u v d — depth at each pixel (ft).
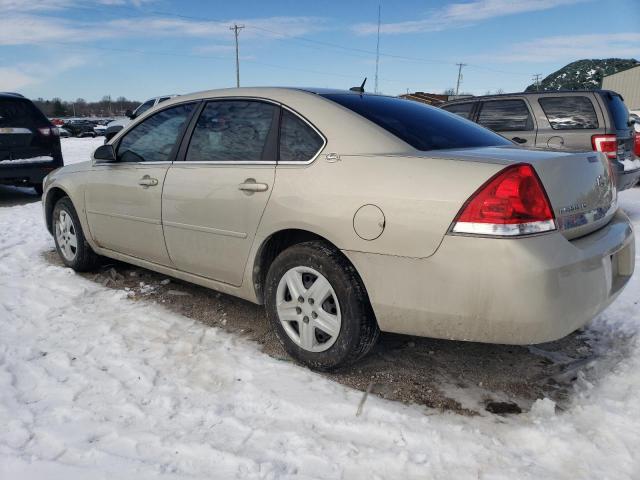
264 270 10.34
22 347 10.10
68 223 15.12
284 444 7.34
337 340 8.93
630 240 9.39
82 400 8.36
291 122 9.82
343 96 10.34
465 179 7.64
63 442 7.30
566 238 7.87
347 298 8.70
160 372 9.27
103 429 7.63
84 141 96.07
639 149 31.63
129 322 11.46
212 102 11.41
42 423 7.73
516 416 8.07
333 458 7.05
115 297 12.96
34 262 16.20
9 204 27.94
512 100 23.62
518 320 7.38
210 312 12.17
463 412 8.18
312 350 9.32
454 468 6.86
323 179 8.93
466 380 9.17
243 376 9.18
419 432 7.57
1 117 26.55
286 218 9.25
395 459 7.02
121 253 13.60
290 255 9.37
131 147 13.03
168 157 11.91
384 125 9.33
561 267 7.41
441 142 9.45
